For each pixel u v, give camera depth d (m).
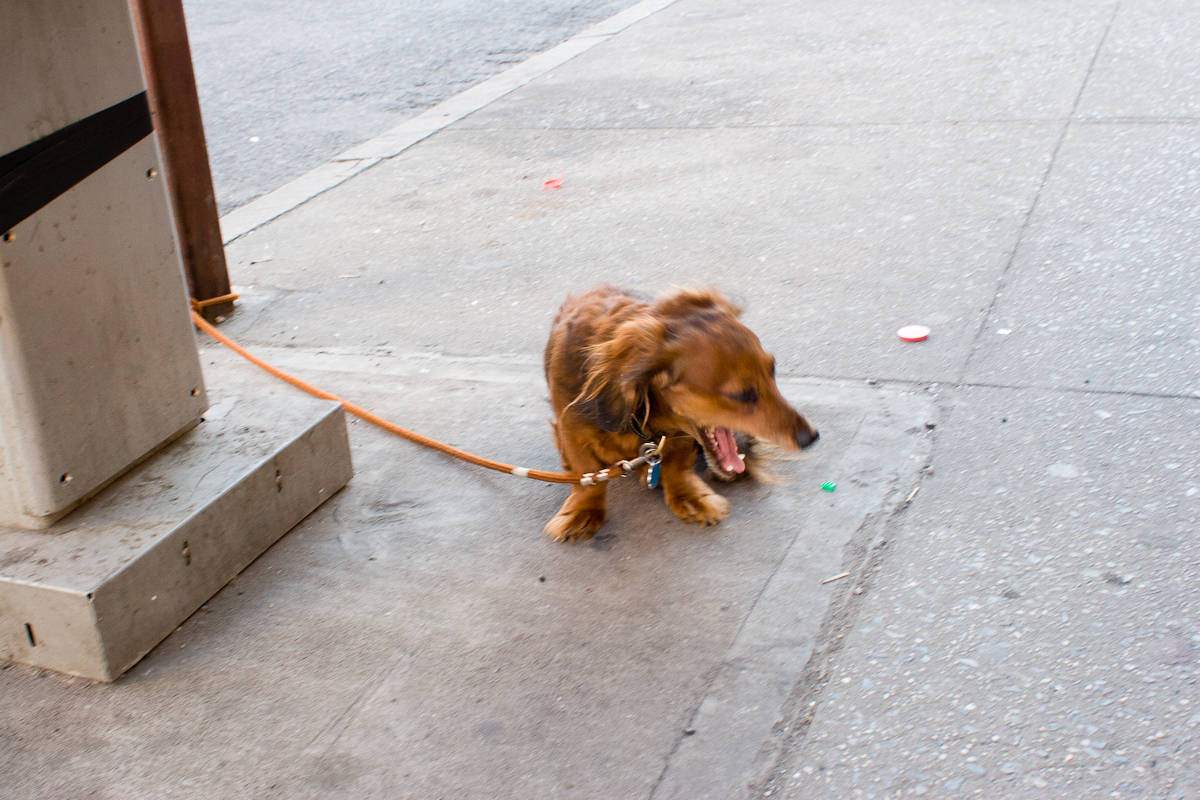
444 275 5.46
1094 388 3.66
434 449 3.76
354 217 6.44
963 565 2.86
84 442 2.88
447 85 9.35
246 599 3.03
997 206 5.45
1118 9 9.17
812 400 3.81
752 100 7.93
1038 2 9.86
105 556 2.74
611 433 2.95
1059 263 4.71
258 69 10.48
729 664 2.62
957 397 3.73
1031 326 4.19
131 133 2.89
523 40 10.82
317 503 3.44
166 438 3.21
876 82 8.00
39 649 2.76
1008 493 3.14
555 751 2.42
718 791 2.27
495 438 3.81
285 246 6.09
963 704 2.40
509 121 8.09
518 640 2.79
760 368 2.87
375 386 4.30
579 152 7.21
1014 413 3.57
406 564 3.15
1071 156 5.99
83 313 2.82
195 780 2.42
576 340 3.01
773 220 5.66
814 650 2.63
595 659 2.69
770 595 2.85
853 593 2.82
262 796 2.36
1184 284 4.34
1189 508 2.96
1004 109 7.00
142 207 2.97
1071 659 2.48
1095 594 2.68
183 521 2.88
